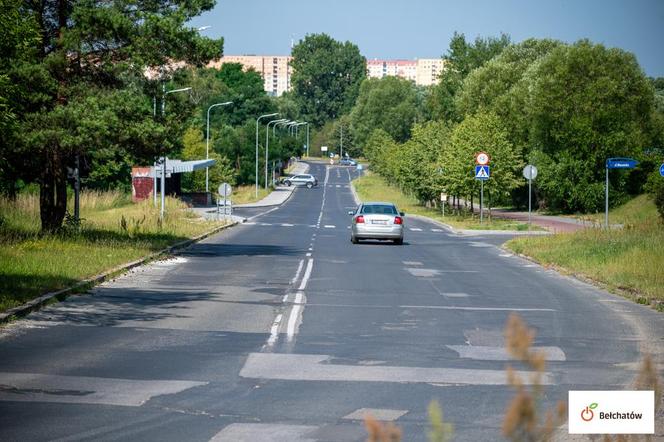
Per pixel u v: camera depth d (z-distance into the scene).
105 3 43.03
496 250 52.09
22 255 32.09
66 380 14.37
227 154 170.75
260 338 19.20
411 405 12.96
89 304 24.00
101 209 82.62
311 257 44.00
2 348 17.25
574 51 114.25
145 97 43.38
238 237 61.16
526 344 4.41
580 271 35.78
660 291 27.64
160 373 15.12
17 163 42.06
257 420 11.94
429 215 112.44
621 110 111.19
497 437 11.10
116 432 11.16
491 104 134.25
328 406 12.83
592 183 109.62
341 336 19.66
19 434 10.96
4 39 27.36
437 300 26.88
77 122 38.44
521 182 92.50
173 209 83.62
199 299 26.05
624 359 17.16
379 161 199.50
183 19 42.41
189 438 10.94
